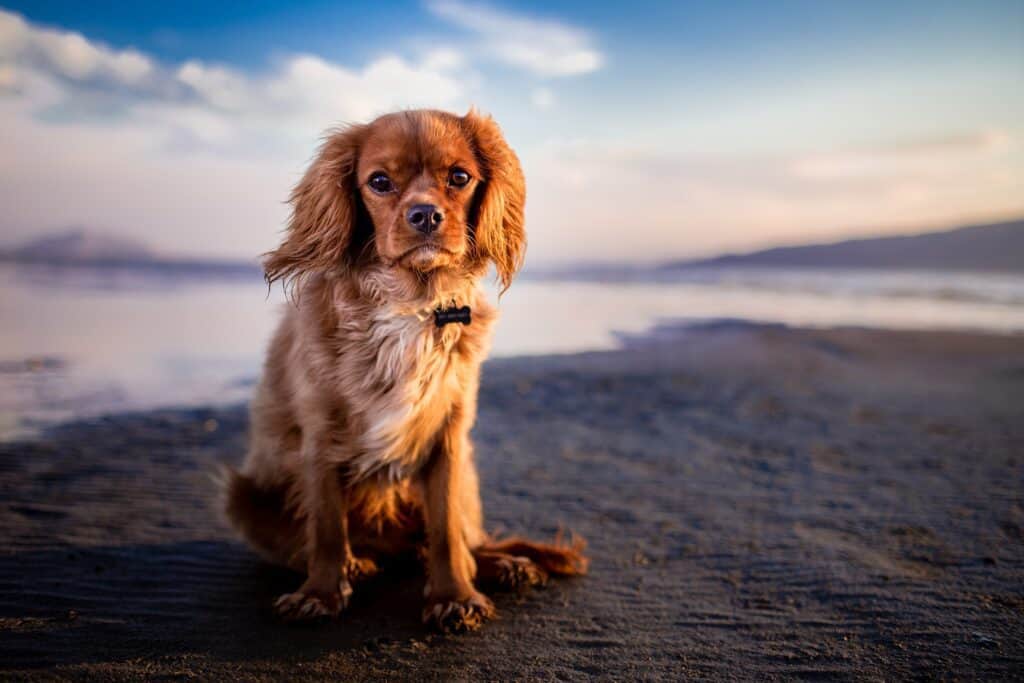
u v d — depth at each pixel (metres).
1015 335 3.30
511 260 0.80
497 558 0.80
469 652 0.66
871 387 2.03
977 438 1.43
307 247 0.75
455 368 0.75
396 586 0.80
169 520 0.96
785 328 3.44
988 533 0.92
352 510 0.81
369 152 0.74
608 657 0.65
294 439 0.79
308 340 0.74
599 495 1.10
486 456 1.29
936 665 0.62
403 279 0.73
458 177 0.74
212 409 1.57
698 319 3.94
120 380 1.83
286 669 0.63
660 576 0.82
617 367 2.24
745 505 1.05
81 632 0.68
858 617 0.71
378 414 0.72
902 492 1.09
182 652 0.65
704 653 0.65
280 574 0.82
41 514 0.96
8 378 1.79
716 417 1.63
